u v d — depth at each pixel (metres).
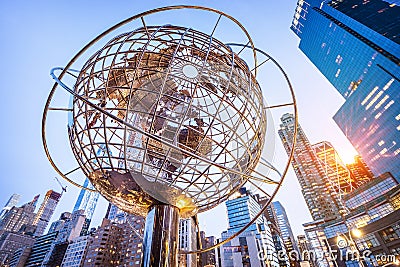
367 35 82.94
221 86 4.23
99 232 98.25
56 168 3.87
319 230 103.19
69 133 3.60
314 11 111.56
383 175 76.50
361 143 99.50
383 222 68.31
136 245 82.56
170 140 4.07
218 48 4.13
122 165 3.76
